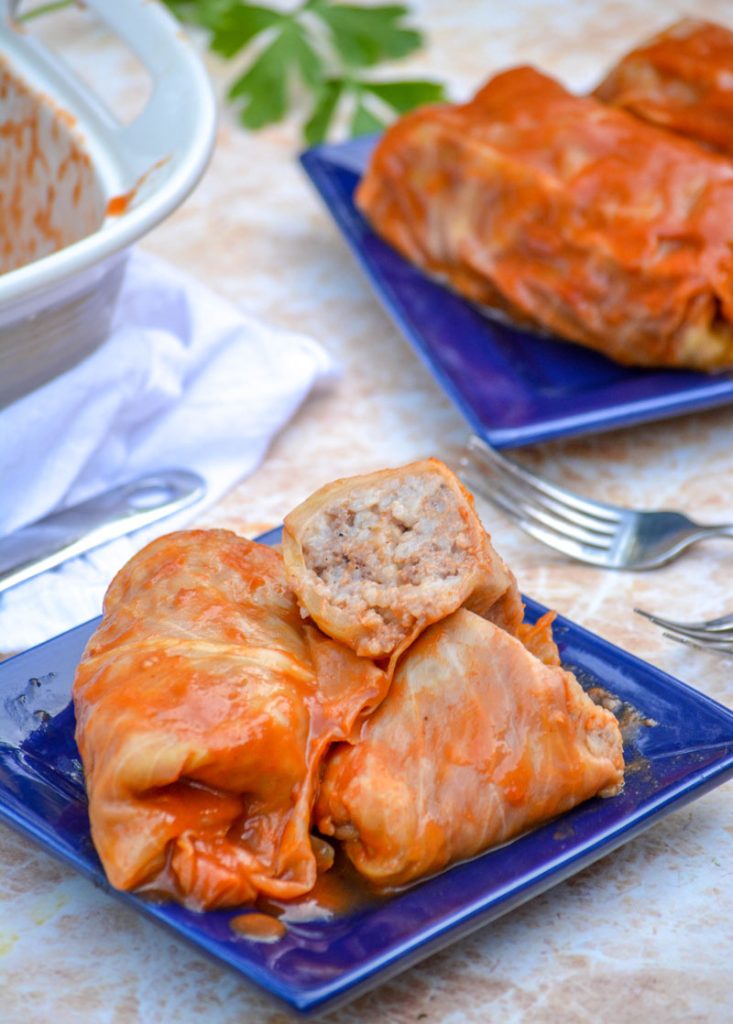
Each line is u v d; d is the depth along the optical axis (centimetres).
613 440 81
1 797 60
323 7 108
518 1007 58
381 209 88
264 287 91
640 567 73
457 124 85
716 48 88
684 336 80
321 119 101
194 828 58
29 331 72
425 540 61
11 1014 58
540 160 83
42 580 72
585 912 61
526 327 84
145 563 64
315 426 82
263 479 79
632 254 80
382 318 89
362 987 55
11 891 62
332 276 92
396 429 82
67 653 66
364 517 62
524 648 60
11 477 75
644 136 84
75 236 80
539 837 60
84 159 79
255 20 106
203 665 59
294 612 63
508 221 83
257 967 55
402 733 59
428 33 119
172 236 95
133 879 57
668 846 63
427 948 56
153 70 80
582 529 74
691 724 63
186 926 57
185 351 80
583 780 60
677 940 60
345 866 59
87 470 77
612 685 65
